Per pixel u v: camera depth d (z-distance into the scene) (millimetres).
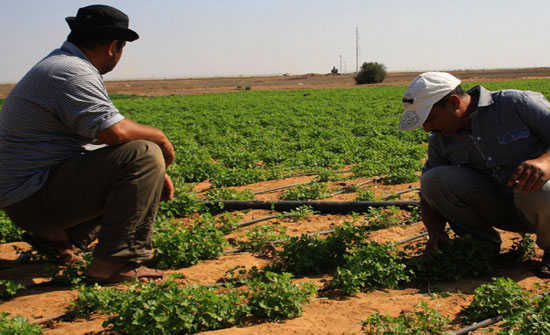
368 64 67625
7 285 4133
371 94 41000
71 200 4180
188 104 34844
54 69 4004
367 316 3670
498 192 4504
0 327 3189
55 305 3994
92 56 4258
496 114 4223
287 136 16781
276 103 34188
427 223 4777
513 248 4883
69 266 4641
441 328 3453
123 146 4109
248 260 5051
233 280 4461
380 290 4250
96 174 4094
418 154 11320
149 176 4141
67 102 3986
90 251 5305
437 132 4355
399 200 7055
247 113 26703
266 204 7102
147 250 4293
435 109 4172
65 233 4773
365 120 20000
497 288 3674
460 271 4410
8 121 4105
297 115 24719
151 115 26109
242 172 9367
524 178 3844
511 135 4203
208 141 15500
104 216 4156
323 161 10758
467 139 4375
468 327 3432
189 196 6957
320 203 6938
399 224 6168
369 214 6203
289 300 3727
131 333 3371
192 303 3561
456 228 4793
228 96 45375
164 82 98688
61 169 4152
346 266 4465
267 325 3545
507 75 75812
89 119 3988
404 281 4414
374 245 4621
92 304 3830
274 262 4848
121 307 3508
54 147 4180
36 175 4148
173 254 4895
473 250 4465
